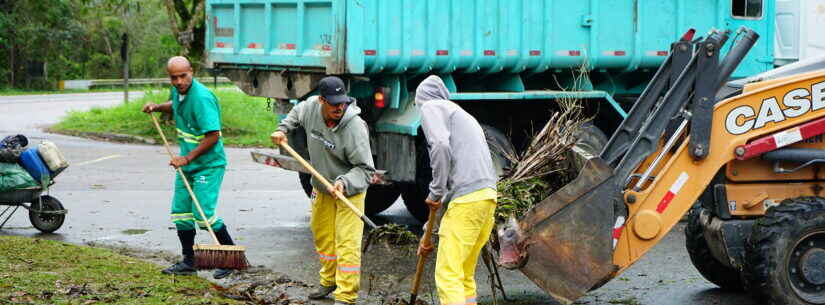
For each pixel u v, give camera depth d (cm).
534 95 949
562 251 579
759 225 607
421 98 551
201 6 2008
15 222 945
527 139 978
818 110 612
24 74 4762
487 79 984
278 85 955
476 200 536
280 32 938
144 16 5444
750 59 1091
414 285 583
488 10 928
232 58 1009
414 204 990
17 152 880
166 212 1018
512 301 656
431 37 894
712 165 606
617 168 603
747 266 613
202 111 677
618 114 1005
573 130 675
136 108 2320
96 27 5216
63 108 3209
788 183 650
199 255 659
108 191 1172
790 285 603
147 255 797
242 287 680
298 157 618
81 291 605
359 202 619
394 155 910
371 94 915
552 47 970
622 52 1012
